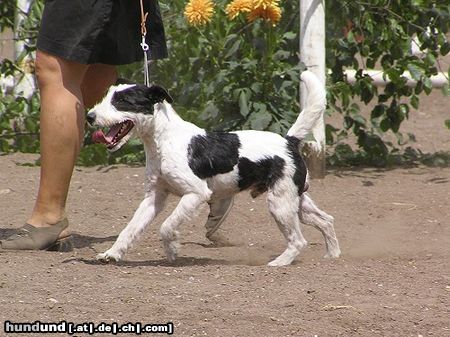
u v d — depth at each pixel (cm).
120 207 1321
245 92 1455
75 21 1029
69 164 1065
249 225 1235
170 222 997
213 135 1012
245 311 838
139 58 1108
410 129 2036
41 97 1057
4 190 1399
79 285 912
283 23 1593
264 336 784
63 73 1047
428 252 1094
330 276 959
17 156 1664
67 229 1081
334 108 1573
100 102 982
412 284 941
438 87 2005
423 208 1317
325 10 1589
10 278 930
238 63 1469
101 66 1127
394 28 1559
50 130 1051
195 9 1366
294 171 1023
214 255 1089
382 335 802
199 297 879
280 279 945
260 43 1496
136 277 945
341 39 1585
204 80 1570
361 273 975
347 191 1419
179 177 989
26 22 1698
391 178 1512
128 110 973
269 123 1448
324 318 830
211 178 1006
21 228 1076
